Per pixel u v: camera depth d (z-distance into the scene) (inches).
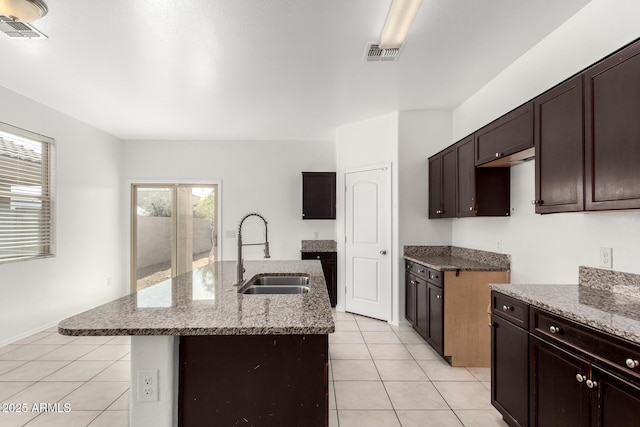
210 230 211.3
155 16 83.4
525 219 105.3
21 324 135.6
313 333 48.9
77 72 115.3
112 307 60.6
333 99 142.3
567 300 65.9
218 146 210.5
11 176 133.1
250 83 125.0
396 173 159.0
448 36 93.9
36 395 94.4
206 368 53.0
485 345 114.0
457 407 88.7
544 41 95.8
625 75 56.6
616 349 48.6
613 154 58.9
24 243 138.8
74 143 165.5
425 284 131.1
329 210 193.9
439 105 151.1
